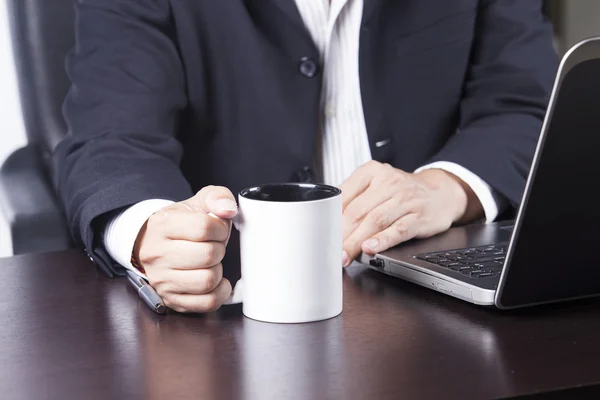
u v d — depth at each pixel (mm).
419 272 1146
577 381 821
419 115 1914
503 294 1006
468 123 1842
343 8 1825
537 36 1896
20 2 1868
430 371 854
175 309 1074
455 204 1489
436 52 1896
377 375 848
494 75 1875
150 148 1519
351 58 1852
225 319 1044
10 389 843
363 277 1227
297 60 1789
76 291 1192
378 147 1866
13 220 1770
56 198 1810
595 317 1013
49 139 1883
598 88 901
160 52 1689
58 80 1891
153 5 1713
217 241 1062
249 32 1774
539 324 993
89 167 1402
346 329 992
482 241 1318
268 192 1070
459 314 1037
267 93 1797
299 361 892
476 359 884
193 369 878
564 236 983
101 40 1662
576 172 937
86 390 834
